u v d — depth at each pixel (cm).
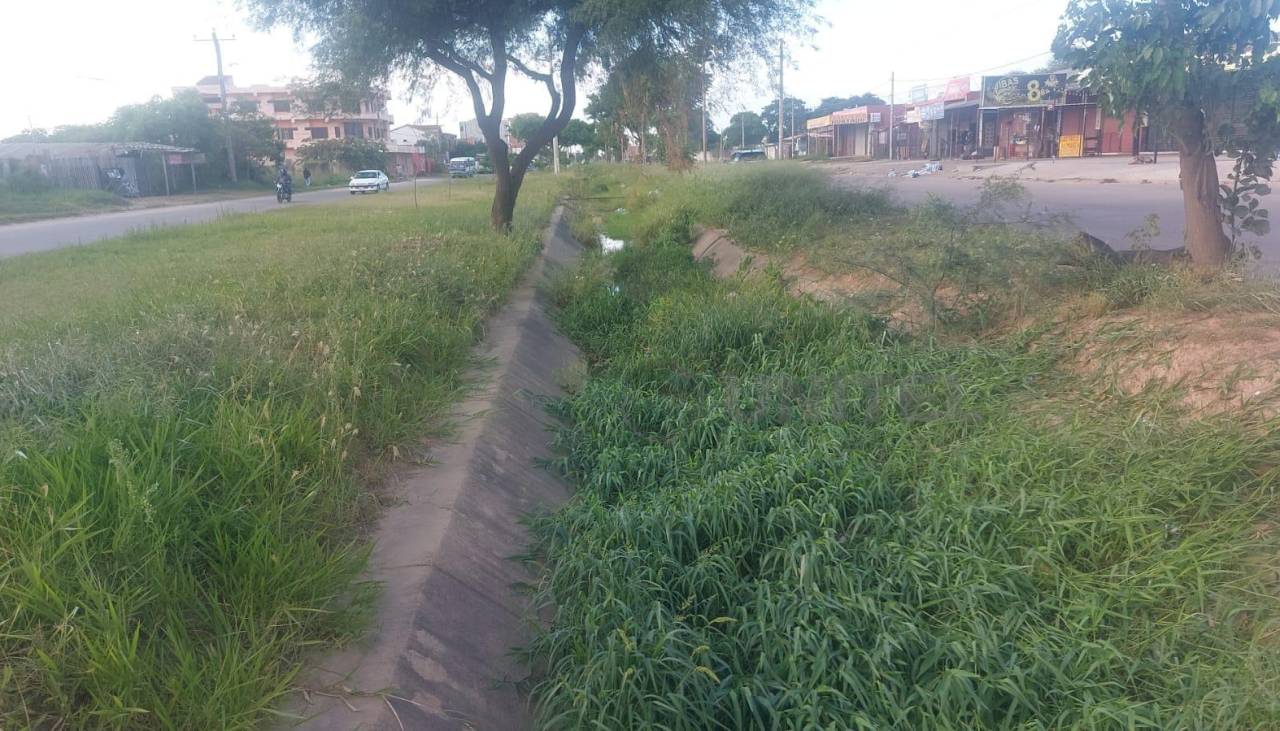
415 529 522
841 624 408
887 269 1005
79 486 406
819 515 521
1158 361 643
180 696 322
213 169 6100
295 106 1891
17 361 600
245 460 470
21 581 345
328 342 735
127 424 482
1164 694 363
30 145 4956
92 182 4600
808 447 623
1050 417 598
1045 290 889
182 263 1398
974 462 544
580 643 424
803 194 1838
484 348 955
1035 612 411
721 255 1764
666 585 472
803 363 880
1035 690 371
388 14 1515
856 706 380
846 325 942
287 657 380
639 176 3584
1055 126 4991
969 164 4953
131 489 388
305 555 423
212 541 414
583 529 558
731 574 479
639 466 666
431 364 820
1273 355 596
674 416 784
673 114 1756
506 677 441
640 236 2231
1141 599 408
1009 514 479
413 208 2792
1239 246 941
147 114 6044
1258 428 504
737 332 989
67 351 629
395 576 467
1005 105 5075
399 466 612
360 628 406
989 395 662
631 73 1681
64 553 363
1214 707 340
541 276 1479
